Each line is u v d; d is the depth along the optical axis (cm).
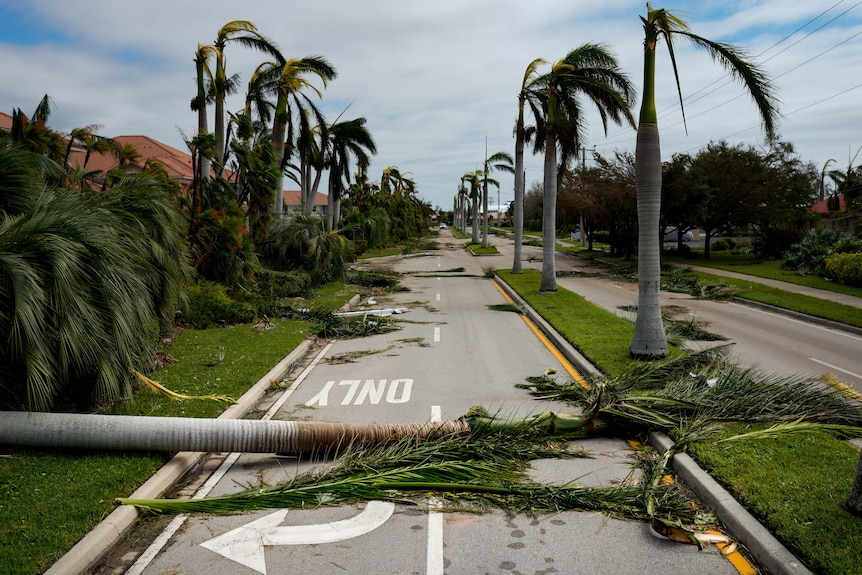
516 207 3328
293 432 701
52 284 718
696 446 681
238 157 2084
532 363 1257
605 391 838
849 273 2580
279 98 2742
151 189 1195
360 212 5066
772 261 3888
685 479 632
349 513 576
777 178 3775
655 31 1168
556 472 669
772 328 1705
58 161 1459
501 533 535
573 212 5022
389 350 1429
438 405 949
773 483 572
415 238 9025
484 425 739
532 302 2172
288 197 8800
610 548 505
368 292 2714
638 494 589
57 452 683
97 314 767
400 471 634
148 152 4244
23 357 691
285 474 674
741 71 1128
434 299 2467
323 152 3484
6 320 699
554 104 2356
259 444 692
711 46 1129
